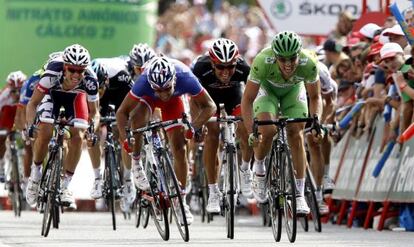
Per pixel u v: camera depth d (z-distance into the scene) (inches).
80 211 1740.9
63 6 1840.6
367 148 1373.0
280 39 1053.8
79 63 1166.3
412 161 1256.8
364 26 1456.7
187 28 2453.2
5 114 1545.3
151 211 1158.3
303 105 1139.9
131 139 1114.1
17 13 1851.6
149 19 1899.6
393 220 1322.6
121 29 1862.7
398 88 1253.7
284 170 1067.3
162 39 2368.4
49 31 1844.2
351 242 1090.7
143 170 1173.7
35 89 1194.0
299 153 1088.8
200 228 1321.4
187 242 1085.8
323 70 1300.4
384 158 1317.7
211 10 2871.6
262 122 1063.0
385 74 1352.1
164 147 1122.0
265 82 1128.8
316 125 1058.1
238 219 1581.0
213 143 1187.3
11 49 1855.3
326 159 1364.4
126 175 1352.1
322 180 1336.1
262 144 1115.9
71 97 1221.1
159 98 1141.1
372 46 1366.9
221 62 1157.1
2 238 1133.1
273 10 1688.0
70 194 1232.8
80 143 1212.5
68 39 1845.5
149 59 1338.6
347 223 1423.5
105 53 1855.3
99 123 1317.7
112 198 1289.4
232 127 1168.8
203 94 1139.3
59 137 1167.6
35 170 1230.3
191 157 1423.5
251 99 1111.6
